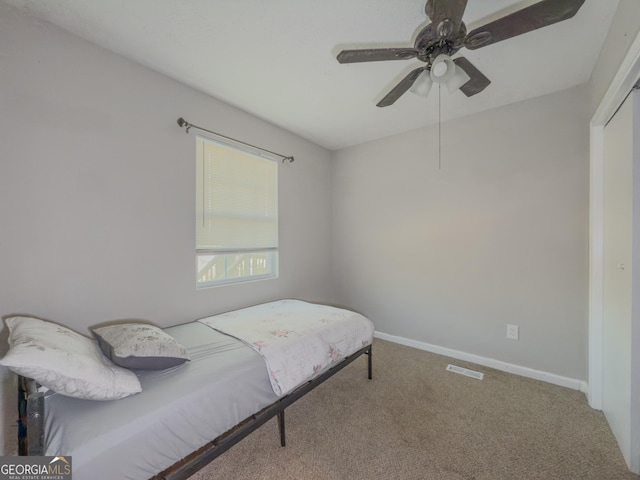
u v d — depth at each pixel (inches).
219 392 51.2
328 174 143.4
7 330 55.1
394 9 57.1
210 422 49.3
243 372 56.1
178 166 83.3
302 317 87.7
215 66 75.9
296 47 68.6
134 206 73.9
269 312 94.3
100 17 59.1
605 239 71.7
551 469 55.8
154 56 71.7
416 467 56.6
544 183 89.5
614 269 65.3
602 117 69.1
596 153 74.2
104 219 68.6
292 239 124.0
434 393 83.7
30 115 58.0
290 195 122.6
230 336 71.5
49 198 60.5
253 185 107.3
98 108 67.3
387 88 87.0
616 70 57.1
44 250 59.9
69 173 63.1
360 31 63.5
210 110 91.1
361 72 78.7
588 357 80.0
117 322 70.9
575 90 84.3
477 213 102.4
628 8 51.3
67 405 43.4
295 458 59.1
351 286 139.4
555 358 88.9
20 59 56.9
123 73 71.4
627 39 51.6
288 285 122.5
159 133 78.7
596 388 75.0
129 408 43.1
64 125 62.3
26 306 57.8
